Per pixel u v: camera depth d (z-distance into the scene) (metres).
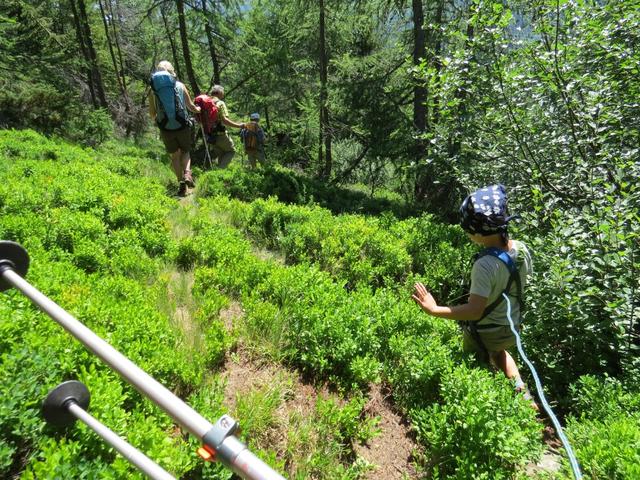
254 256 5.69
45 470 1.87
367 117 12.72
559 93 5.60
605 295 4.26
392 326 4.32
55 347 2.67
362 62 13.02
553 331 4.50
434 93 6.74
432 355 3.73
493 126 6.44
